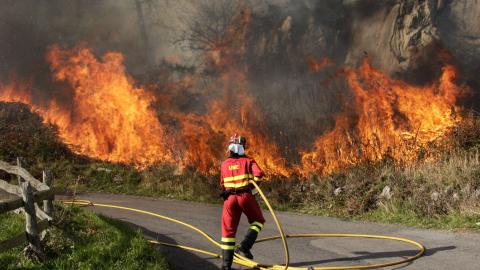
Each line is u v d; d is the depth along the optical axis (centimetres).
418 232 930
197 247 880
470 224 923
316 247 859
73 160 1861
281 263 766
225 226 720
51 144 1892
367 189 1250
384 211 1116
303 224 1082
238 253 787
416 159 1455
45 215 814
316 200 1325
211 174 1705
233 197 721
